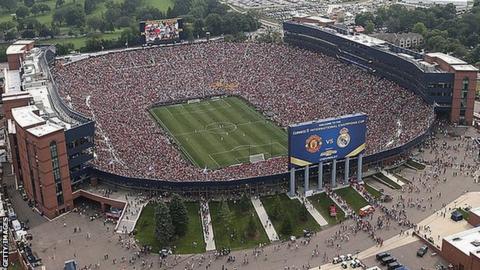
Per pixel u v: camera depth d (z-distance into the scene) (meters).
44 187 177.12
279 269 151.62
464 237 153.12
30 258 157.38
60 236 169.38
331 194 187.75
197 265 154.00
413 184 193.62
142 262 155.50
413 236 164.25
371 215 175.75
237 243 164.12
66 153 180.62
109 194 186.50
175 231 166.00
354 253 157.88
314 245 162.25
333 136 185.25
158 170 197.25
